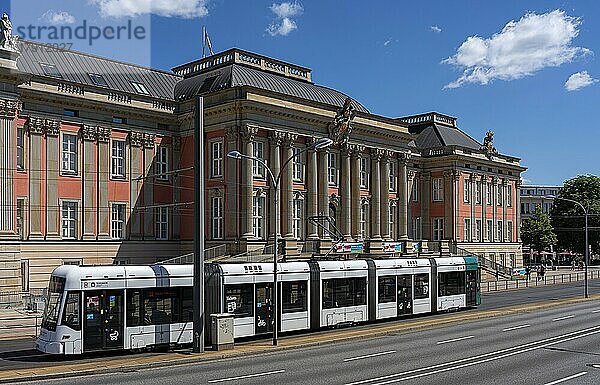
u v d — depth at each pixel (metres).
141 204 54.62
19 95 45.19
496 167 89.00
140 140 54.72
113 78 56.47
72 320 25.94
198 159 27.83
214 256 51.97
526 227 107.75
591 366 23.75
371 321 38.41
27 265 47.16
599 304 51.72
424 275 42.84
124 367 23.42
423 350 27.97
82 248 50.44
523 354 26.70
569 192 116.81
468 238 83.38
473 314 42.94
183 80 61.56
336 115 59.75
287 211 55.41
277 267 33.31
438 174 82.62
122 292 27.34
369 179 65.19
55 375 21.70
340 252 54.25
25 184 47.53
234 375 21.98
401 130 68.25
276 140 54.75
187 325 29.33
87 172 51.19
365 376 21.67
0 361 25.11
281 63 63.34
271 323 32.59
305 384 20.19
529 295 61.53
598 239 111.94
